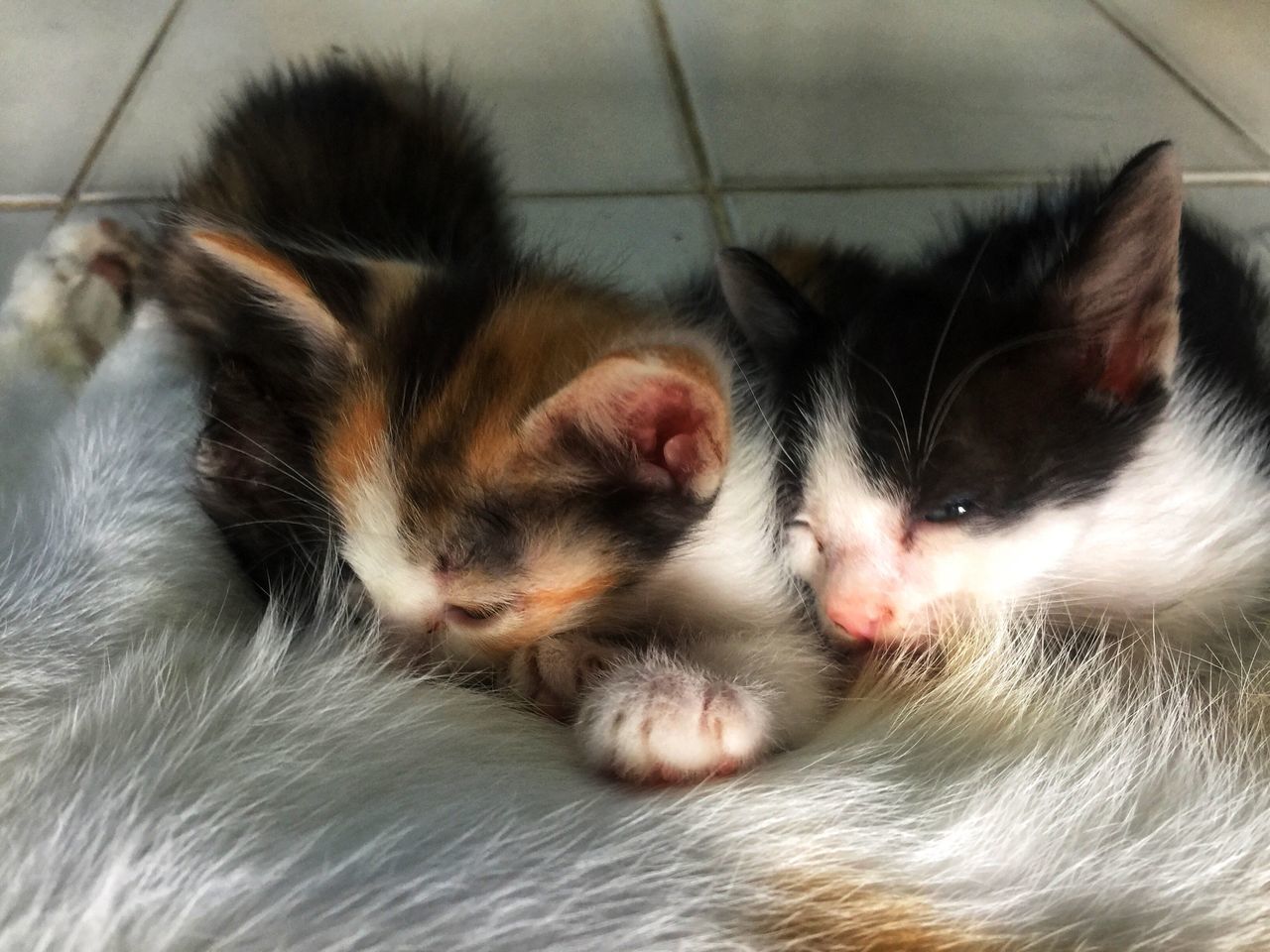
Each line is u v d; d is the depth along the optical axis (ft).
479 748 0.41
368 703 0.41
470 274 0.59
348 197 0.69
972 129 0.93
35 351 0.63
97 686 0.40
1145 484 0.56
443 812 0.36
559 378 0.50
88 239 0.69
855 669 0.52
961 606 0.54
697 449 0.51
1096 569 0.56
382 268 0.58
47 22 0.97
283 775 0.37
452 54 0.96
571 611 0.53
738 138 0.91
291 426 0.54
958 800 0.39
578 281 0.61
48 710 0.40
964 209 0.77
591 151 0.89
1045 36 1.03
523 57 0.97
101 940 0.32
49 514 0.47
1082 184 0.70
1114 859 0.38
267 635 0.42
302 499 0.53
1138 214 0.52
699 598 0.55
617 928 0.34
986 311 0.56
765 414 0.59
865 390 0.56
